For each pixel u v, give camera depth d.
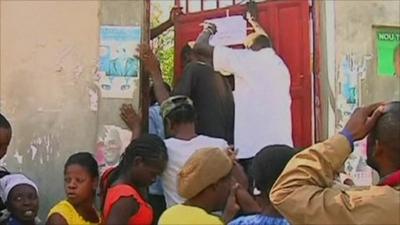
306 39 5.75
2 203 4.66
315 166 2.87
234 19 5.85
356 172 5.54
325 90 5.70
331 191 2.81
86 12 5.57
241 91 5.75
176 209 3.54
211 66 5.76
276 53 5.79
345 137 2.91
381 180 2.90
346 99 5.70
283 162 3.52
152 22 5.77
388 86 5.75
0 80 5.48
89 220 4.42
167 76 5.79
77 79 5.50
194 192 3.62
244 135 5.71
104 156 5.42
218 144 4.97
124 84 5.51
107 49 5.54
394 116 2.85
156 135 5.00
